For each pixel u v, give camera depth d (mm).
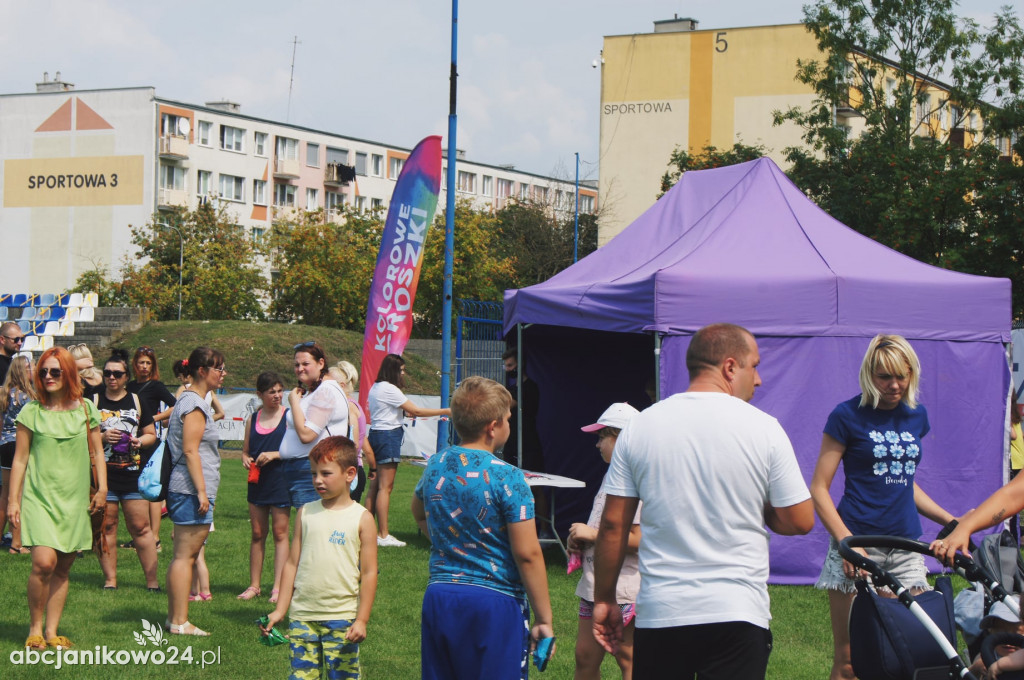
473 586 4066
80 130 60875
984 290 9031
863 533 5090
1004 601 4035
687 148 49812
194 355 6824
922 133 41438
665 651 3549
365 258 48781
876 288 8805
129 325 35156
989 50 29031
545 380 11391
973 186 26172
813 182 30422
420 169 12070
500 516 4102
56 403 6320
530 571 4082
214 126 63188
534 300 9820
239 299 49531
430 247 47469
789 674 6094
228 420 23234
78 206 60906
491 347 12945
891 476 5098
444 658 4086
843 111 44469
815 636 6973
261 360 32781
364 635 5035
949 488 8805
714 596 3480
